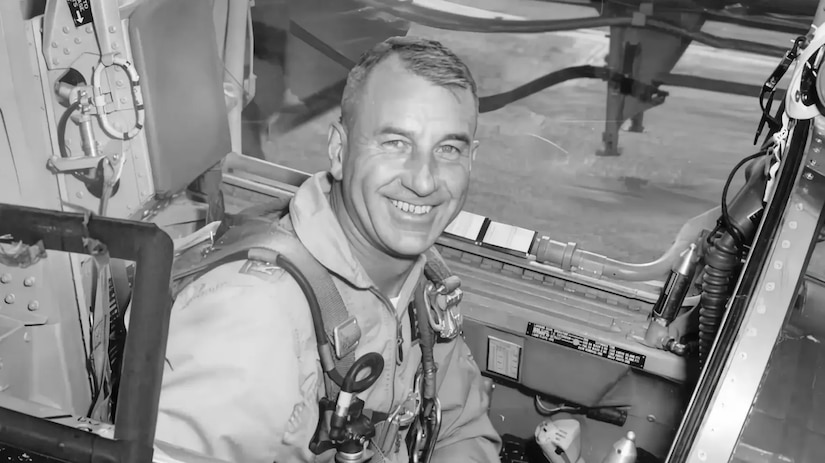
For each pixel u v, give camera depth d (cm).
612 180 385
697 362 173
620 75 451
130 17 163
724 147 402
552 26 455
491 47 482
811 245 137
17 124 149
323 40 474
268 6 479
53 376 156
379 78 129
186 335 128
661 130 416
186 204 192
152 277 105
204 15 182
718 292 167
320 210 135
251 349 127
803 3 478
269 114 424
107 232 106
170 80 174
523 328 184
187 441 125
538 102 437
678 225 352
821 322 137
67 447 110
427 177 129
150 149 173
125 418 108
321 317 132
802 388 134
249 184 208
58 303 152
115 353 169
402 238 133
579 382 184
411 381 154
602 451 189
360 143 131
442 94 128
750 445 131
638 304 186
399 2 491
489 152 405
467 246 197
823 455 131
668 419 180
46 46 153
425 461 157
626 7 456
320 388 138
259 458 129
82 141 161
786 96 147
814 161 143
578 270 190
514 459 192
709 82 443
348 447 139
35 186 154
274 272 131
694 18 465
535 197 373
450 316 157
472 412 167
